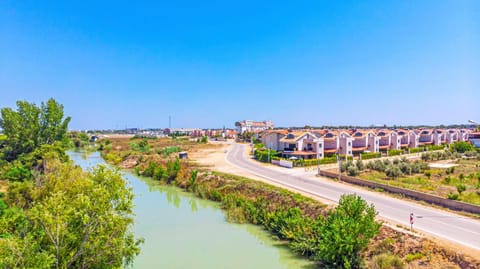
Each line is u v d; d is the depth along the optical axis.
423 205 33.91
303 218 30.17
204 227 35.00
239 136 174.38
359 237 23.20
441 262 20.98
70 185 25.20
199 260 26.52
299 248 27.03
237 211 37.78
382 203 34.78
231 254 27.64
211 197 48.09
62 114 73.62
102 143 160.00
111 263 20.06
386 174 51.66
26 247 16.67
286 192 40.34
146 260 26.62
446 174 51.62
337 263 23.23
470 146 85.56
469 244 22.66
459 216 29.73
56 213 18.20
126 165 84.75
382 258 22.50
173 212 41.28
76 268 19.16
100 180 20.59
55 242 18.17
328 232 23.44
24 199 34.12
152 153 98.25
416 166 54.28
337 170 57.72
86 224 18.81
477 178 46.28
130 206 21.06
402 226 26.62
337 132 84.75
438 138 110.88
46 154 54.88
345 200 25.31
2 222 20.28
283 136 88.56
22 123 67.94
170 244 30.06
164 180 61.78
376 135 90.50
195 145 136.25
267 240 30.80
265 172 59.94
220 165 71.12
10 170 53.47
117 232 20.22
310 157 77.00
